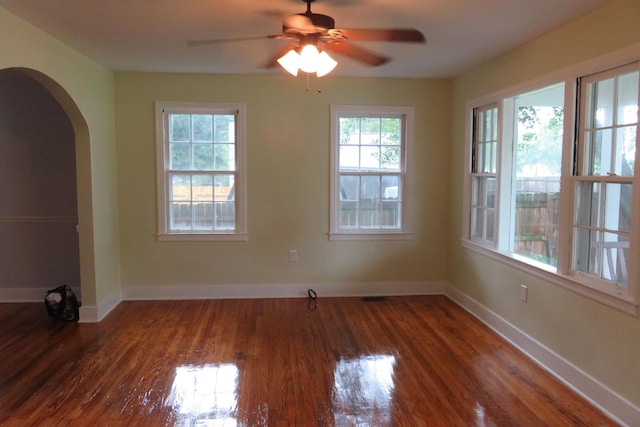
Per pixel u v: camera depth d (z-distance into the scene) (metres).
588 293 2.80
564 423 2.54
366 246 5.04
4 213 4.73
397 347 3.61
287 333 3.90
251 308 4.60
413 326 4.10
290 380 3.03
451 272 5.00
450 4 2.64
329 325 4.11
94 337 3.79
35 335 3.83
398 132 5.04
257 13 2.81
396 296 5.05
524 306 3.54
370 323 4.17
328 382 3.01
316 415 2.61
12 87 4.62
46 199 4.75
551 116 4.59
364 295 5.07
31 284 4.82
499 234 3.98
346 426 2.50
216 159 4.85
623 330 2.53
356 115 4.95
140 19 2.94
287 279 4.99
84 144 4.04
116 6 2.71
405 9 2.73
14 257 4.78
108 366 3.23
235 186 4.87
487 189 4.32
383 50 3.68
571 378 2.96
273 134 4.83
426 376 3.11
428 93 4.95
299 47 2.58
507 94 3.75
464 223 4.63
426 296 5.07
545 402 2.77
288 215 4.93
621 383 2.55
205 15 2.85
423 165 5.02
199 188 4.86
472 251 4.46
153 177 4.74
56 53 3.41
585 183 2.96
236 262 4.93
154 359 3.36
